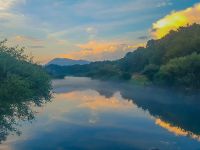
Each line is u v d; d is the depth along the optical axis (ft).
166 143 129.39
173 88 392.88
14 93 118.73
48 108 226.17
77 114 200.75
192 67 371.56
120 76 591.37
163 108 236.22
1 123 135.74
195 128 158.20
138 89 414.00
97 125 164.55
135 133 146.82
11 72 135.95
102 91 398.42
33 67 165.89
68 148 123.03
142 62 597.52
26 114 151.53
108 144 128.67
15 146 122.72
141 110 224.53
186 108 236.02
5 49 145.48
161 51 529.86
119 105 254.06
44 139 133.80
